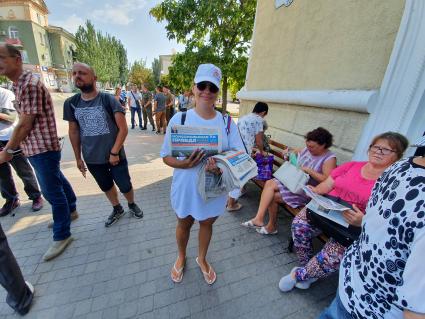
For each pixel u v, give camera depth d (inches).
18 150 106.4
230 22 259.4
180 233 76.2
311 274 72.4
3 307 68.9
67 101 90.6
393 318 32.9
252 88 200.4
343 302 41.6
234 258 93.7
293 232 84.7
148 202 135.6
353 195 71.3
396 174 32.9
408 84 80.4
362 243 37.7
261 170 129.4
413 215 27.9
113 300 72.4
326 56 117.5
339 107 105.7
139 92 411.5
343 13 106.5
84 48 1641.2
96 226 109.6
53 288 75.4
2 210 114.5
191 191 66.1
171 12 258.5
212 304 73.0
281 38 155.7
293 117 143.5
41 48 1274.6
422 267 26.0
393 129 85.5
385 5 88.0
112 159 94.1
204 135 60.1
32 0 1155.3
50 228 106.0
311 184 95.2
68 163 198.2
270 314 71.1
